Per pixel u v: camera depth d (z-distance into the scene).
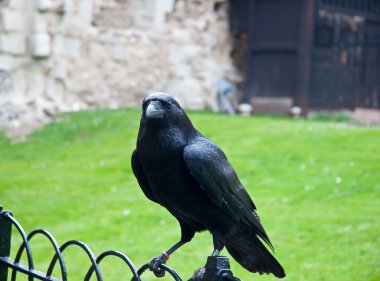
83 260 8.36
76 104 18.20
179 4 20.58
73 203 10.70
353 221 9.16
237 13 21.64
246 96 21.33
